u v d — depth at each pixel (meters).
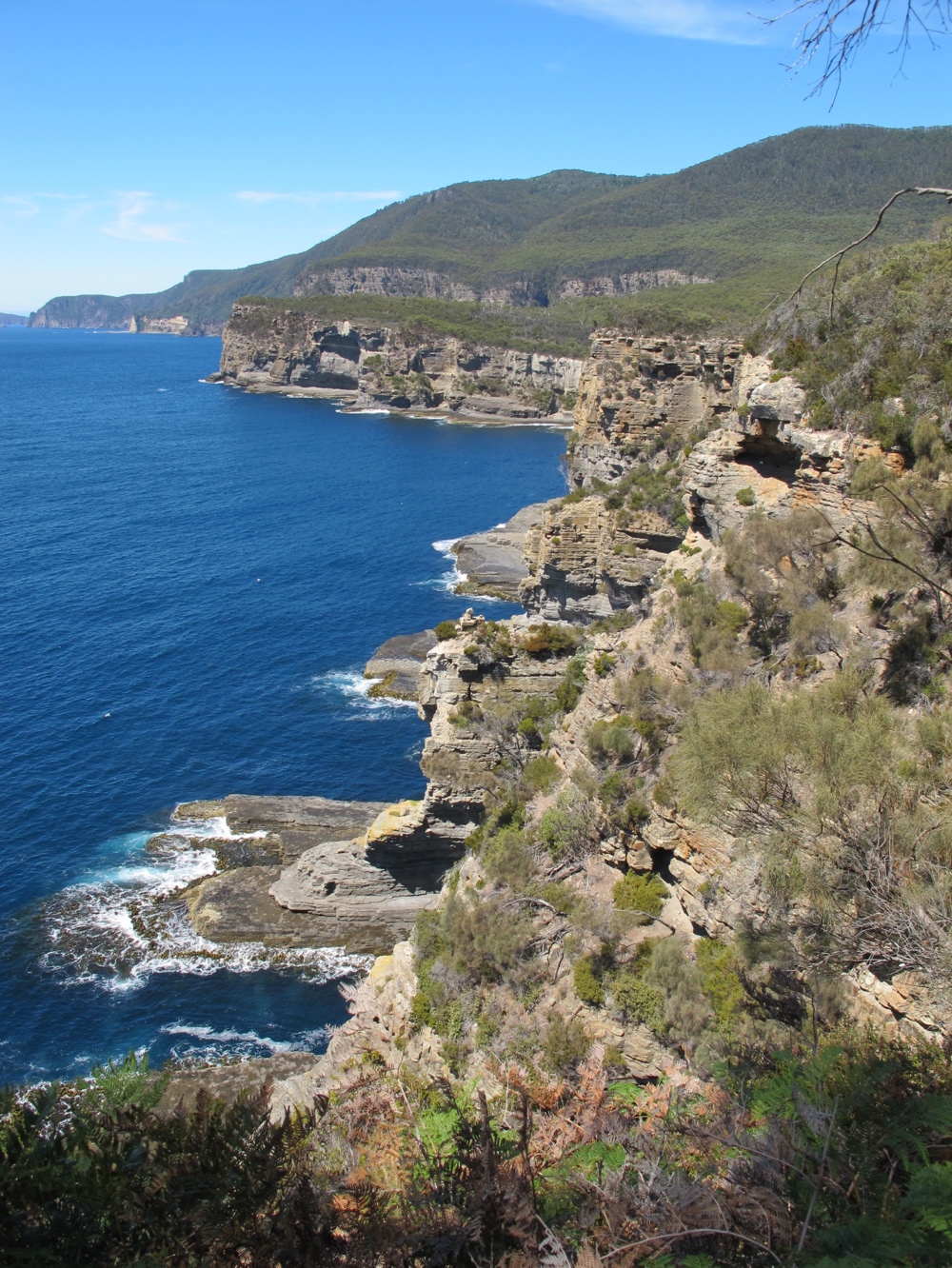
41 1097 8.17
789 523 24.00
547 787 25.30
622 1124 12.59
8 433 196.88
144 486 144.50
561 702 32.56
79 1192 7.45
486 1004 20.48
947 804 13.02
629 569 53.19
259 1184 8.04
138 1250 7.56
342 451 180.88
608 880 21.06
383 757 59.50
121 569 99.62
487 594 92.81
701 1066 16.44
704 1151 10.55
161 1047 36.38
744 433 30.05
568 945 19.92
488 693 34.81
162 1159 7.93
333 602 90.56
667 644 24.30
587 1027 18.62
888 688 18.62
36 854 48.34
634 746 22.12
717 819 14.76
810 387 27.88
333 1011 38.09
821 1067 10.30
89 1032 37.09
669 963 18.00
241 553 107.25
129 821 51.50
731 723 14.84
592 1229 8.97
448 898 25.19
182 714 65.06
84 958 40.97
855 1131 9.50
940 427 23.62
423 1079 19.69
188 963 40.59
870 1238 7.67
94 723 63.34
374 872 41.66
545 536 56.91
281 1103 23.30
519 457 175.88
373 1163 12.39
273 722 64.19
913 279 28.62
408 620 85.69
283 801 52.41
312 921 42.09
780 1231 8.42
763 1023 16.12
